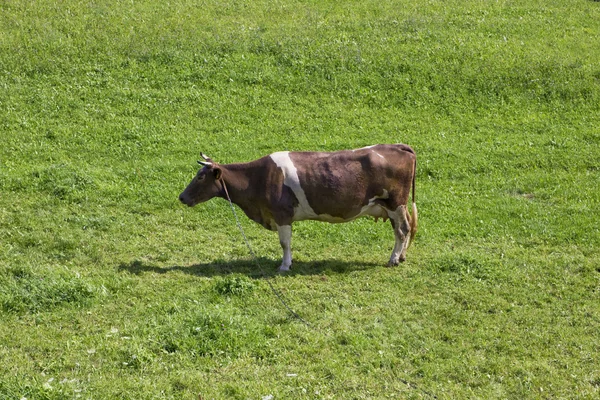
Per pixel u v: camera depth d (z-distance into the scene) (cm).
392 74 2211
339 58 2267
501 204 1556
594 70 2233
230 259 1309
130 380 925
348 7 2689
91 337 1020
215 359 976
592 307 1140
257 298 1142
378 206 1270
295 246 1369
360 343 1020
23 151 1753
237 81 2164
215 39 2350
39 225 1398
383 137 1902
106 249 1330
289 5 2691
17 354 977
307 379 938
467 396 917
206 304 1117
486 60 2280
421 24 2517
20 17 2422
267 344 1009
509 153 1817
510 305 1138
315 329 1063
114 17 2478
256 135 1905
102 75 2147
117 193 1552
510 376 962
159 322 1064
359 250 1356
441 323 1089
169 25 2444
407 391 924
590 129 1959
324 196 1231
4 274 1198
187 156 1773
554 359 998
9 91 2031
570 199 1587
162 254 1320
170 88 2116
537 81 2183
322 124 1977
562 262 1289
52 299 1113
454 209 1534
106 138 1845
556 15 2661
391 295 1168
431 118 2031
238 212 1503
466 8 2692
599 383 951
